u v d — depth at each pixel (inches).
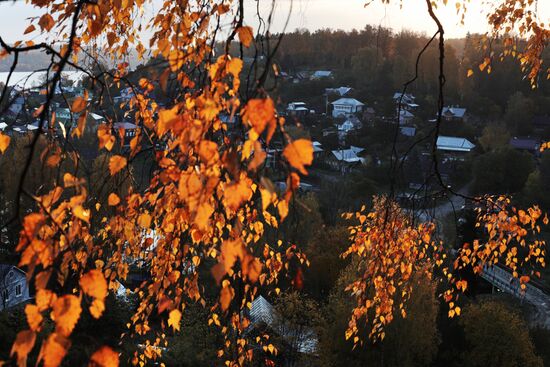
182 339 466.9
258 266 75.2
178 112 107.0
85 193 84.0
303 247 831.1
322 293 813.2
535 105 2615.7
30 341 69.0
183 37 127.0
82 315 384.5
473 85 2657.5
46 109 73.6
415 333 576.7
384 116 2475.4
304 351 579.8
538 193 1498.5
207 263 531.8
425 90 2783.0
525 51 276.2
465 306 736.3
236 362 214.2
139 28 174.2
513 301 887.1
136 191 145.8
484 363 701.3
